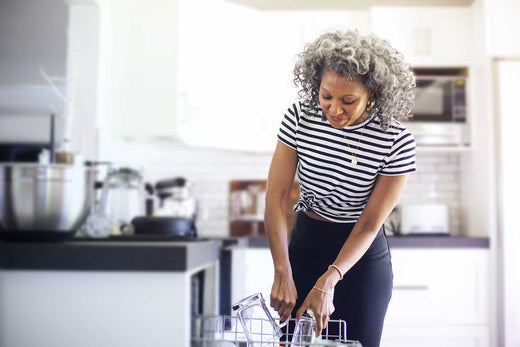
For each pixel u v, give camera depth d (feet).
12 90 7.27
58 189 4.75
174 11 10.91
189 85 11.10
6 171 4.68
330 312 5.12
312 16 12.61
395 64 5.24
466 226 13.12
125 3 11.02
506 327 11.18
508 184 11.46
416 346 11.30
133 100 10.89
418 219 12.02
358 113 5.19
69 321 4.33
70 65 8.87
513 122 11.59
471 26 12.46
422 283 11.38
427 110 12.32
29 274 4.34
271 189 6.00
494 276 11.42
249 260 11.25
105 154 10.78
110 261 4.28
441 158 13.75
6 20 7.22
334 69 4.96
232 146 12.00
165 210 11.85
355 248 5.48
